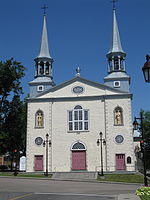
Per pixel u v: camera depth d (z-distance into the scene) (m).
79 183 31.06
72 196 19.00
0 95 48.81
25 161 43.50
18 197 17.97
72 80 44.94
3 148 48.84
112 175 38.12
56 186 27.12
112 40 48.34
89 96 43.81
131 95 43.03
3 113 49.34
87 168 41.62
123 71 46.69
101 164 40.03
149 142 56.00
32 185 27.36
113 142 41.81
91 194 20.64
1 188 24.42
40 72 48.41
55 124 43.81
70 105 44.16
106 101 43.31
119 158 41.34
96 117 43.12
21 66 49.06
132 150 41.16
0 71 47.31
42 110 44.50
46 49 49.38
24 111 57.31
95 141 42.38
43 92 45.06
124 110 42.66
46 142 42.81
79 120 43.47
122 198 17.19
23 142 56.12
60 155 42.66
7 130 48.81
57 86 45.03
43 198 17.56
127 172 39.91
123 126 42.12
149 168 57.25
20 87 49.28
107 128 42.31
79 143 42.72
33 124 44.16
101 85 44.03
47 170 40.78
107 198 17.80
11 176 37.56
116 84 45.44
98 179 36.25
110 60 47.53
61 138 43.22
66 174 39.03
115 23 49.75
